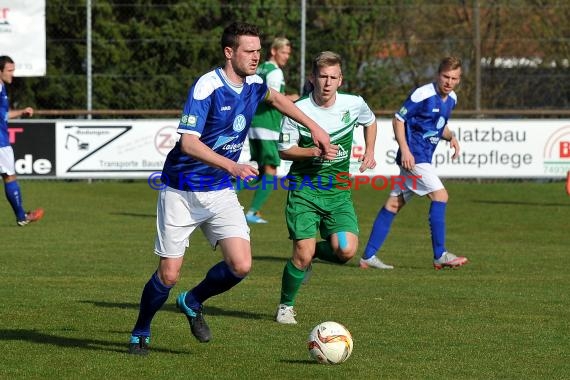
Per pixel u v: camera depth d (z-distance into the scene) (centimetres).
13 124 4444
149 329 1585
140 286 2220
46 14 4838
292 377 1441
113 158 4500
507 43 4916
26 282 2258
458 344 1669
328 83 1842
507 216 3712
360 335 1736
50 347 1622
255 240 3067
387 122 4509
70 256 2669
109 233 3153
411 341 1689
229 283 1576
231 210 1559
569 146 4506
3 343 1648
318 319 1878
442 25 5022
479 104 4631
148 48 4816
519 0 4934
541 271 2514
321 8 4862
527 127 4506
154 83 4744
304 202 1873
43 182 4678
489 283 2317
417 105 2522
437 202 2528
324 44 4841
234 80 1500
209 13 4962
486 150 4509
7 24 4491
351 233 1891
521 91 4869
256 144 3459
